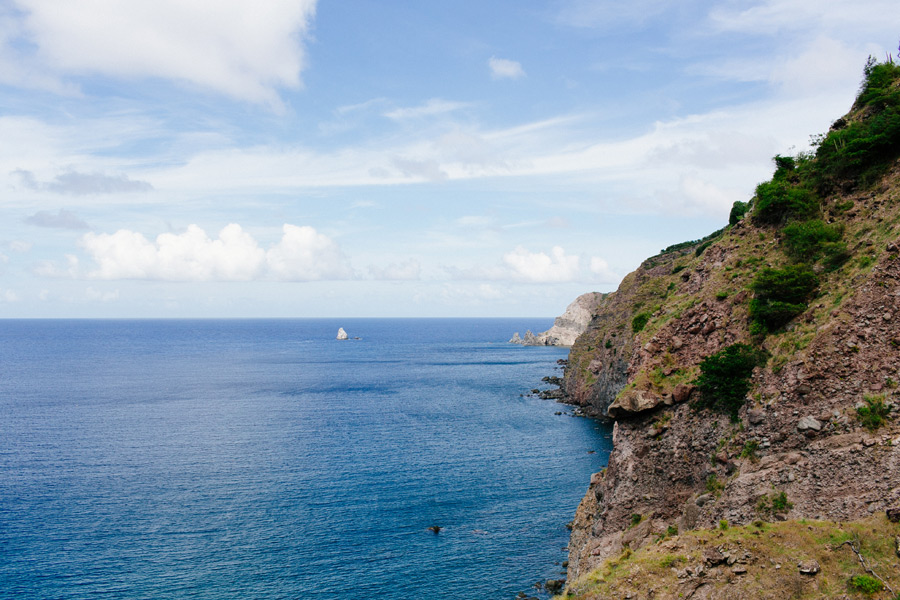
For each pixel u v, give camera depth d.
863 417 26.36
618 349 114.00
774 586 22.78
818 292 32.41
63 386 176.12
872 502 24.12
